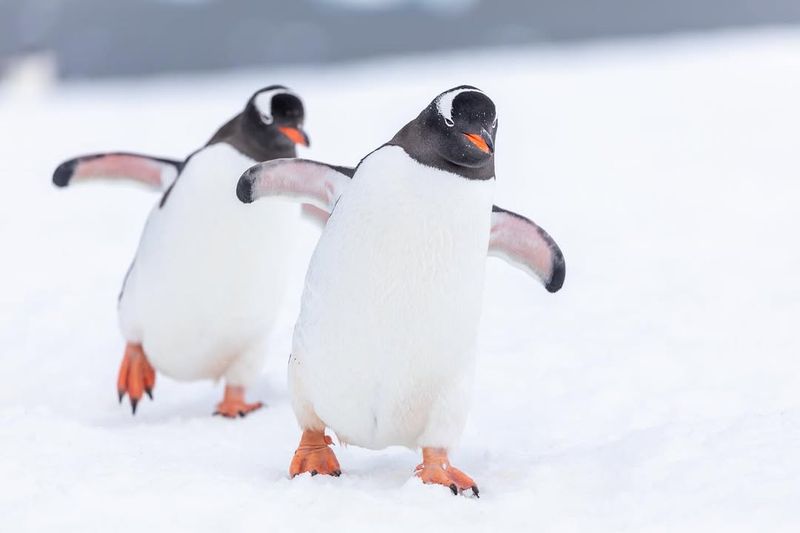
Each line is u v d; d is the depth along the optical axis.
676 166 30.94
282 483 7.56
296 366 8.05
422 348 7.65
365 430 8.16
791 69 54.94
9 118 48.16
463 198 7.45
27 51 70.00
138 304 11.09
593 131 39.31
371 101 47.97
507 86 54.34
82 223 23.56
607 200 25.66
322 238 7.83
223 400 11.50
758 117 40.31
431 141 7.44
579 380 11.88
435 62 100.25
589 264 18.33
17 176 31.03
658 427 8.52
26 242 21.27
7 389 12.62
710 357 12.64
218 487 7.06
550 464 8.03
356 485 7.80
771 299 15.41
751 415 8.64
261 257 10.59
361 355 7.66
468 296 7.67
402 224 7.40
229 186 10.31
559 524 6.77
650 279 17.00
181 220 10.43
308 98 50.59
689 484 7.20
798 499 6.77
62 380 12.87
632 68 64.19
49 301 16.45
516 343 13.41
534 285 16.84
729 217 22.72
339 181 8.32
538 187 28.08
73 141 38.69
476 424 10.62
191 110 49.53
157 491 6.91
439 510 7.04
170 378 12.13
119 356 13.81
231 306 10.75
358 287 7.52
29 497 6.79
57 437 8.45
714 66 59.22
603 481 7.62
